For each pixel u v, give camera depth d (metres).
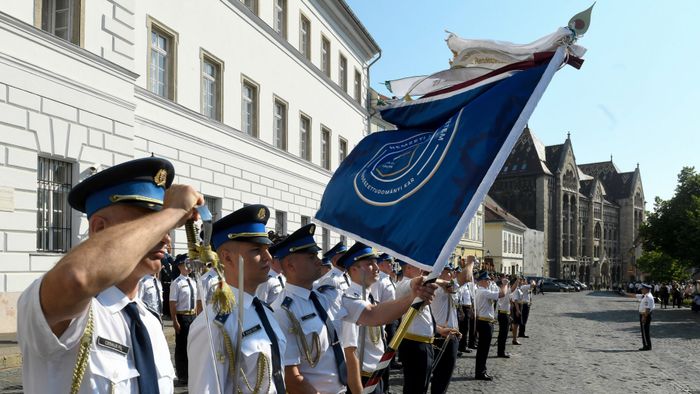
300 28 24.88
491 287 13.45
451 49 3.52
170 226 1.66
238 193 19.28
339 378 4.05
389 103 3.83
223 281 2.56
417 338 6.73
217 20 18.17
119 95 13.41
